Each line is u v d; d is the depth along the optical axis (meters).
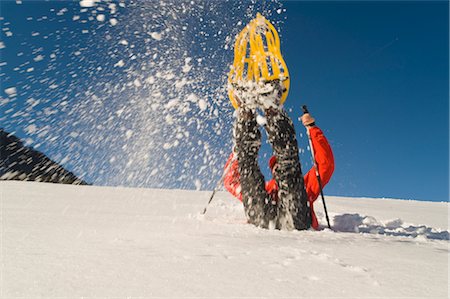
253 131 2.66
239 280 1.20
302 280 1.23
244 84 2.65
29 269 1.25
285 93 2.86
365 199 7.84
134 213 3.09
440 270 1.42
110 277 1.19
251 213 2.61
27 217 2.53
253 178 2.61
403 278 1.29
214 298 1.04
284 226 2.53
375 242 2.02
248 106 2.63
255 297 1.06
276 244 1.80
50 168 6.54
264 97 2.56
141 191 5.75
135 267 1.31
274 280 1.21
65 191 5.04
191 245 1.70
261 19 3.08
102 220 2.52
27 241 1.69
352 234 2.29
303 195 2.51
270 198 2.66
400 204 7.12
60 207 3.27
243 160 2.64
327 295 1.10
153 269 1.29
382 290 1.16
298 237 2.06
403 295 1.12
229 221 2.87
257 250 1.64
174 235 1.96
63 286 1.10
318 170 2.72
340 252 1.67
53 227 2.13
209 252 1.57
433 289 1.19
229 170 2.94
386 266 1.45
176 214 3.18
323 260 1.49
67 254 1.46
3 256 1.40
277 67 2.94
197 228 2.28
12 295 1.02
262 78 2.67
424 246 1.97
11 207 3.11
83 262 1.35
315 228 2.71
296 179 2.51
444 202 8.52
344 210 4.96
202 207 3.90
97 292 1.06
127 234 1.96
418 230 3.05
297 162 2.53
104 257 1.43
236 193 2.89
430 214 5.39
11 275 1.18
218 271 1.29
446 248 1.93
